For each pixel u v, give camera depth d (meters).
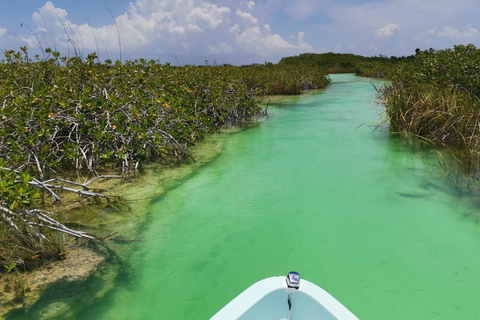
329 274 3.03
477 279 2.93
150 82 7.25
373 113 11.19
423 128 7.36
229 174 5.57
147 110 6.29
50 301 2.71
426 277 2.96
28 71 6.39
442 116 6.87
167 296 2.82
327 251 3.39
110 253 3.38
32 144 4.54
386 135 7.88
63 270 3.08
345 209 4.27
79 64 6.46
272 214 4.18
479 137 5.71
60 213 4.05
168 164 6.04
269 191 4.87
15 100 5.00
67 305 2.68
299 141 7.60
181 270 3.15
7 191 2.98
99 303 2.72
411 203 4.38
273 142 7.57
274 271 3.11
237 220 4.06
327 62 43.34
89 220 3.98
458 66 8.86
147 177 5.37
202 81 10.02
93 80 6.34
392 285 2.87
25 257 3.12
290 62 44.56
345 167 5.80
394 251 3.36
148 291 2.88
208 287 2.92
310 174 5.50
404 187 4.90
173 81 8.83
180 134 6.74
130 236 3.70
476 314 2.54
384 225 3.86
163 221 4.04
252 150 6.95
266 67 23.61
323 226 3.87
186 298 2.80
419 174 5.38
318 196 4.66
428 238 3.58
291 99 15.56
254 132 8.68
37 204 4.19
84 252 3.38
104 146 5.30
